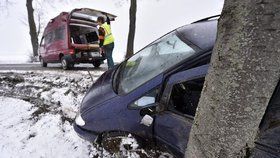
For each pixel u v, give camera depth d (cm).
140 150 273
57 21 1078
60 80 733
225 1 118
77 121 331
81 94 598
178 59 278
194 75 253
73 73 855
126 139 277
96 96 330
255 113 112
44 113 493
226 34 115
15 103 557
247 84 109
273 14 100
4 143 393
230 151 121
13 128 439
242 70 109
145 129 272
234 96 113
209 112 126
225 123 118
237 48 110
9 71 917
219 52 119
